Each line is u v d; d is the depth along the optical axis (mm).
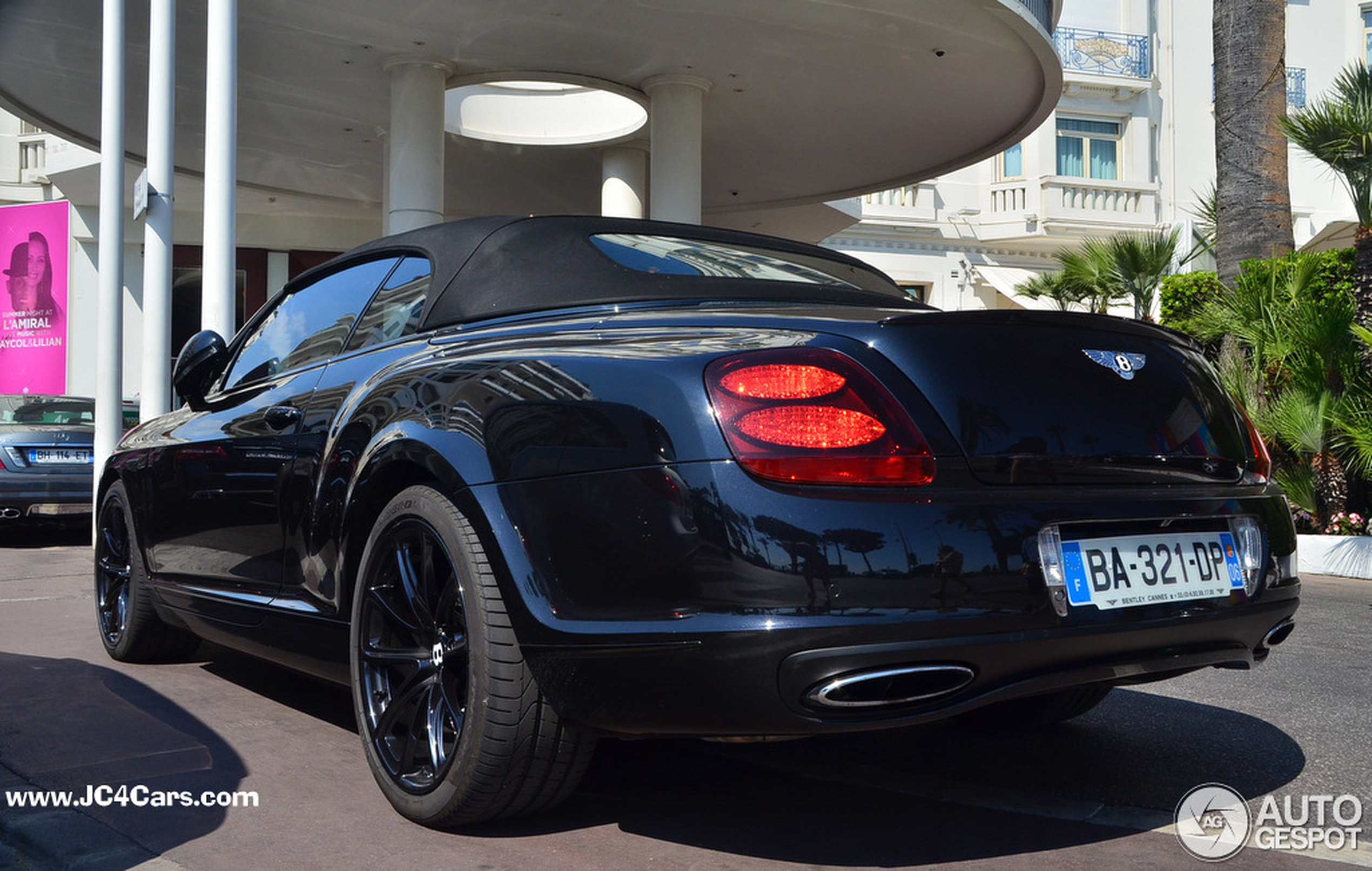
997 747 2879
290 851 2111
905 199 20438
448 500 2215
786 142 12688
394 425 2395
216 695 3381
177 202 16359
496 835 2197
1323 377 7918
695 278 2592
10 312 15672
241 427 3121
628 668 1898
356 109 11578
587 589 1961
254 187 15133
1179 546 2100
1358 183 7996
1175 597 2059
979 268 20922
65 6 9016
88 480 8102
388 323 2812
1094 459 2027
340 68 10320
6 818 2291
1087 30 20719
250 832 2209
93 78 10930
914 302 2861
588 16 9055
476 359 2338
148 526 3588
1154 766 2717
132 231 17047
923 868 2049
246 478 3020
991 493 1907
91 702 3285
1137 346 2238
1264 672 3912
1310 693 3555
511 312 2529
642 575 1894
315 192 15445
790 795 2461
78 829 2215
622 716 1943
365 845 2143
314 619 2652
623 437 1956
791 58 9961
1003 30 9008
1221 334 8867
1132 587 2004
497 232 2715
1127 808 2398
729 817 2316
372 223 17734
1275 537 2281
